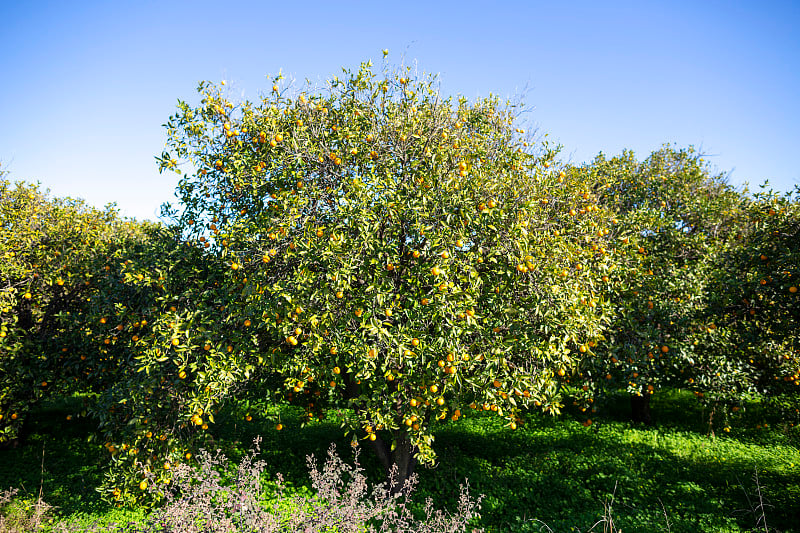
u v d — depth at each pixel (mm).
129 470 5559
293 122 6059
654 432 10406
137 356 5570
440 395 5195
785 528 6176
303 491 6895
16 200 8562
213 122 6301
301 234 5406
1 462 8227
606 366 7445
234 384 5672
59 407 12133
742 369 8297
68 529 4816
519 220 5391
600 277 6727
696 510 6652
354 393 7043
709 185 11828
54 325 8266
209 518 3684
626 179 11375
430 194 5234
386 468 7109
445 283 4820
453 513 6371
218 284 6219
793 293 6059
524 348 5395
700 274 8438
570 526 6047
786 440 9711
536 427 10750
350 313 5246
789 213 6355
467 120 6754
